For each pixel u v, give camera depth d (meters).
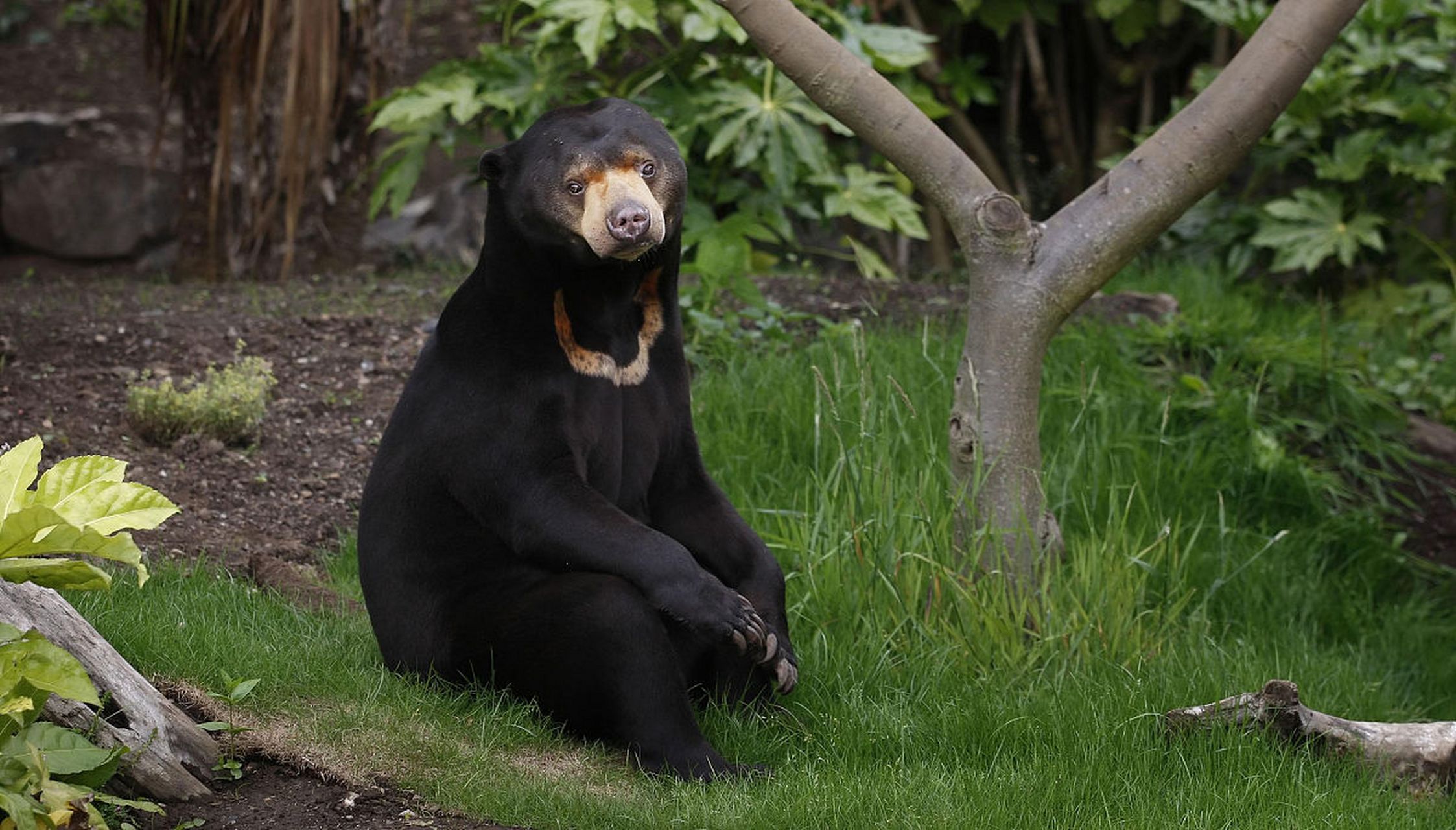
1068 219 9.25
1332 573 11.87
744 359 13.19
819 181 15.79
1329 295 17.83
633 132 7.29
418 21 22.86
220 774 6.97
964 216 9.20
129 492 6.25
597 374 7.70
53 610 6.79
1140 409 12.69
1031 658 8.87
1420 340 16.19
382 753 7.12
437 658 7.80
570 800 6.86
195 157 17.02
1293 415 13.48
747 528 8.30
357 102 17.36
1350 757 7.89
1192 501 11.80
